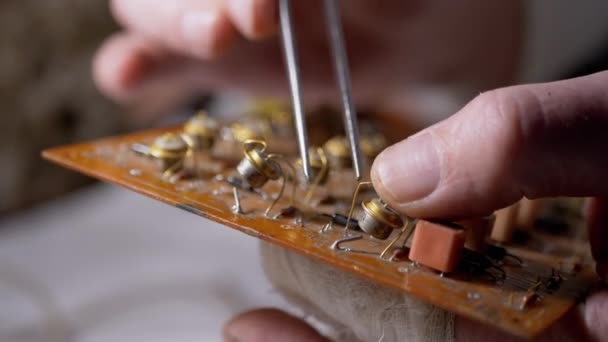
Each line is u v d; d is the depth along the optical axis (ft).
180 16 1.16
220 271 1.30
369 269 0.80
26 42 1.70
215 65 1.49
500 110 0.79
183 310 1.20
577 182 0.80
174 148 0.91
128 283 1.26
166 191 0.88
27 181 1.70
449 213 0.81
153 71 1.47
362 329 0.86
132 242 1.41
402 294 0.83
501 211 0.90
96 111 1.82
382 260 0.81
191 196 0.88
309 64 1.49
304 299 0.90
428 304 0.83
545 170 0.79
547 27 1.92
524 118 0.78
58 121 1.77
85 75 1.80
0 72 1.66
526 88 0.80
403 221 0.82
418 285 0.79
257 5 1.03
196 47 1.14
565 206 0.98
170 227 1.47
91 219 1.51
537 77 1.91
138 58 1.43
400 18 1.50
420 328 0.83
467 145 0.79
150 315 1.18
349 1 1.43
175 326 1.16
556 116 0.79
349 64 1.53
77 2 1.77
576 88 0.80
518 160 0.79
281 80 1.52
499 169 0.79
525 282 0.82
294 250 0.82
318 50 1.48
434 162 0.80
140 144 0.98
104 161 0.94
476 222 0.84
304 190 0.92
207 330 1.15
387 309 0.84
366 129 1.12
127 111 1.88
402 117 1.64
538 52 1.93
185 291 1.24
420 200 0.81
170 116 1.95
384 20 1.49
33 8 1.70
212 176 0.92
